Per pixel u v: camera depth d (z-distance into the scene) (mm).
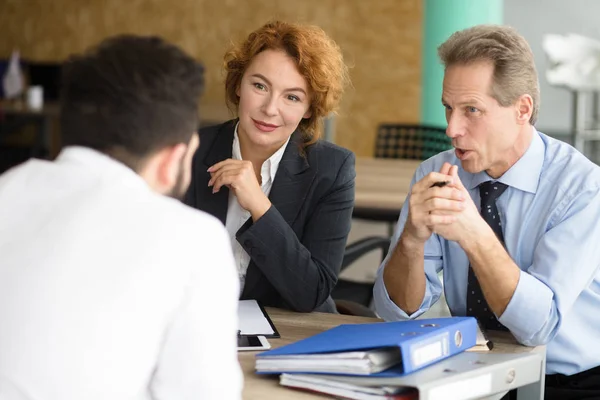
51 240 1431
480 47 2148
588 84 8367
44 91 8836
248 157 2662
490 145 2199
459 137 2209
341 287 3807
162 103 1480
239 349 2092
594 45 8344
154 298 1423
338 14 8875
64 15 9539
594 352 2320
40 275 1410
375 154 5445
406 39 8750
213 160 2684
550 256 2203
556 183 2281
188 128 1525
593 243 2205
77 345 1395
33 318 1396
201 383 1462
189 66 1526
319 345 1870
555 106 9812
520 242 2309
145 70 1482
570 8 9695
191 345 1458
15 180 1509
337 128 9016
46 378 1391
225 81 2674
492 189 2340
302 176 2654
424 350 1824
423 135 5332
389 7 8750
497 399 1959
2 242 1449
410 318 2375
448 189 2088
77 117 1487
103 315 1401
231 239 2621
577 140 9102
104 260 1419
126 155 1495
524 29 9820
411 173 4598
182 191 1626
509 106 2176
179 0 9250
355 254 3664
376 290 2416
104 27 9469
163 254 1436
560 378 2346
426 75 7621
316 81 2520
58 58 9609
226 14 9156
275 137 2564
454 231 2105
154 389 1482
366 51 8859
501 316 2145
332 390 1795
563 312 2158
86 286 1408
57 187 1482
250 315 2379
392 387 1751
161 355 1468
